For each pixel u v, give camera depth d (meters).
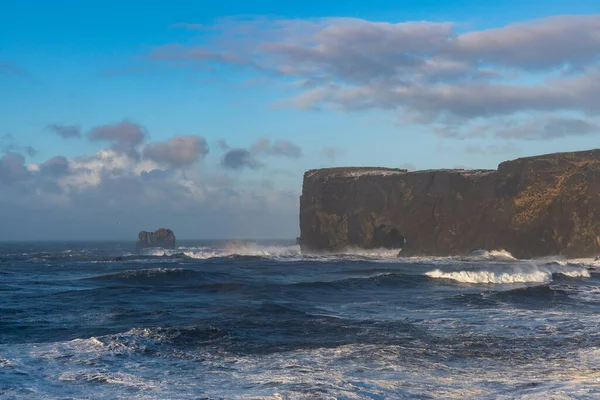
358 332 18.61
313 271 50.31
